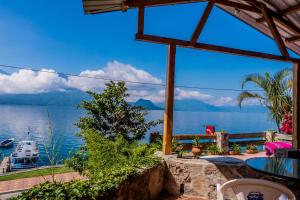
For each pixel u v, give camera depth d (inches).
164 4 171.0
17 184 264.1
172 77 192.9
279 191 76.4
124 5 153.3
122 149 198.7
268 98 409.4
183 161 186.9
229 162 184.1
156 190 178.5
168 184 189.6
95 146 197.6
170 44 185.0
